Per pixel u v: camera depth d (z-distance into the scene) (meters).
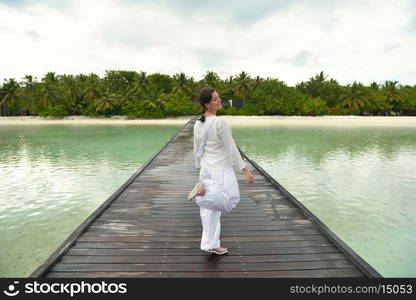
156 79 59.28
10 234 5.20
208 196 2.44
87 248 3.07
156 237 3.36
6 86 52.78
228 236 3.40
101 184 8.50
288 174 9.55
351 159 12.26
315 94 55.66
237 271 2.63
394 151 14.45
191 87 54.62
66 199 7.15
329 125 35.00
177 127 33.72
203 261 2.79
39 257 4.39
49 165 11.39
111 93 52.62
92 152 14.73
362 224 5.55
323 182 8.56
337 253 2.96
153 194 5.33
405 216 5.93
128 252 2.98
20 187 8.19
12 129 32.56
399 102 54.94
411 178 9.02
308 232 3.51
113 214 4.20
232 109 50.72
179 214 4.21
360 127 31.84
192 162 8.72
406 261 4.23
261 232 3.52
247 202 4.78
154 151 15.03
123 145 17.56
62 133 26.66
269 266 2.71
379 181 8.67
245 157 9.45
